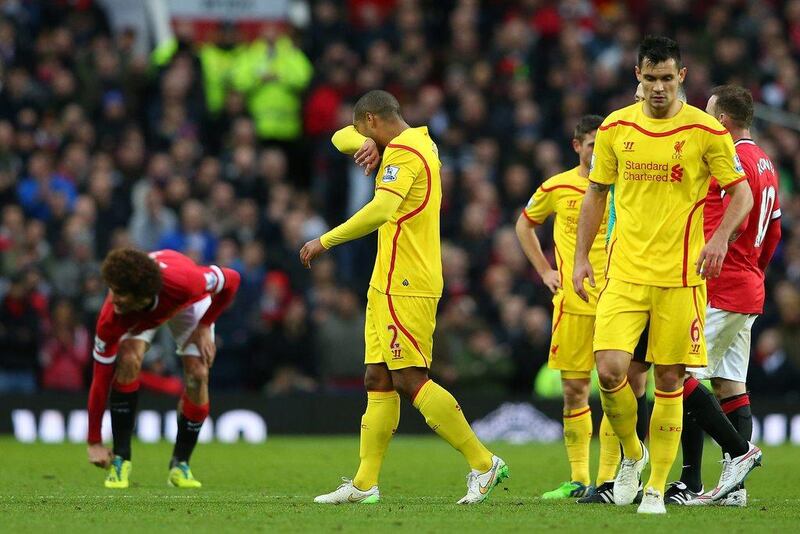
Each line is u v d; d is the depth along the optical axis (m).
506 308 57.22
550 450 47.97
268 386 56.28
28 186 60.91
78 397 52.34
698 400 27.31
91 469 38.03
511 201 64.44
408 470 38.50
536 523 23.83
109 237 60.34
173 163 63.53
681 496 28.06
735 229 25.19
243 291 56.94
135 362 32.12
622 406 25.98
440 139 66.25
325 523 23.80
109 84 67.06
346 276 63.56
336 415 54.38
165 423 52.28
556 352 31.69
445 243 62.62
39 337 53.66
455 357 55.91
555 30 73.88
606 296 25.70
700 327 25.55
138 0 71.31
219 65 68.25
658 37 25.25
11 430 52.12
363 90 68.19
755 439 54.25
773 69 73.50
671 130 25.22
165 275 29.83
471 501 27.36
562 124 67.94
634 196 25.55
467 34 71.50
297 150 70.31
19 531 22.66
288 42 69.00
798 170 69.62
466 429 27.30
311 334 56.28
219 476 36.31
